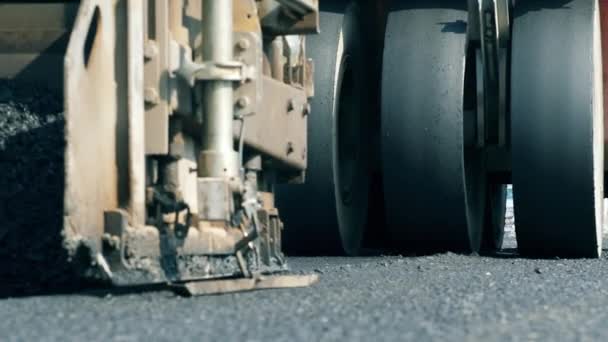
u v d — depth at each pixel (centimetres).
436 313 491
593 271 779
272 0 714
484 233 1159
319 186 958
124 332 424
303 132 793
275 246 728
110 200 549
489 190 1123
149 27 585
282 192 963
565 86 928
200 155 599
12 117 607
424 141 945
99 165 536
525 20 952
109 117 550
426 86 945
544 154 934
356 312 490
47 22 607
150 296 542
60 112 609
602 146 998
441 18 962
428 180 951
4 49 611
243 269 604
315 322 454
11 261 573
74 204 508
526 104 937
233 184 593
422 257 912
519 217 956
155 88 577
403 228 977
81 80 520
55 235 578
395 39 958
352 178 1010
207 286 556
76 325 441
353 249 1005
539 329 450
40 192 592
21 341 404
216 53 596
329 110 951
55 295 546
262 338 411
